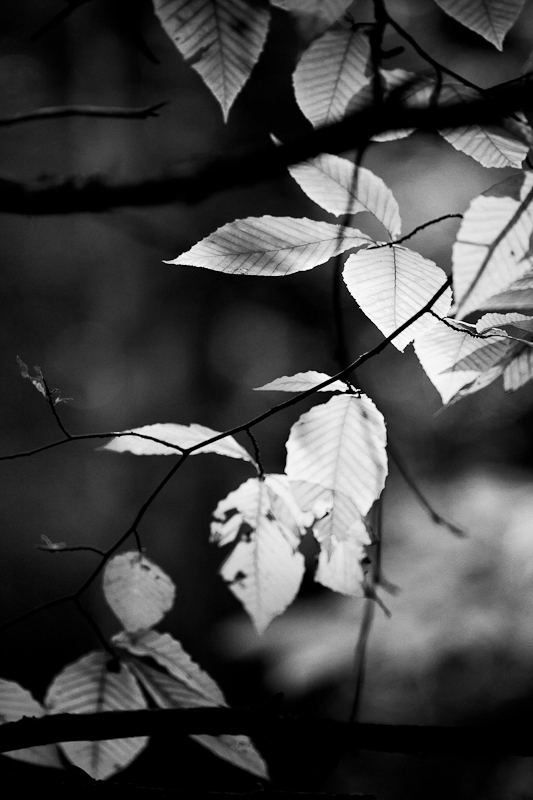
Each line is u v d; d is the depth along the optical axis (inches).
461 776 135.4
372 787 144.6
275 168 60.8
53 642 240.4
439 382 54.9
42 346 293.9
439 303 53.0
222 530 55.8
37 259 281.7
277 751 147.1
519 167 54.0
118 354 271.6
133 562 56.1
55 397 54.4
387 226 53.5
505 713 115.7
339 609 136.4
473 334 54.1
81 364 291.1
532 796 121.2
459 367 54.7
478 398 213.2
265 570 56.1
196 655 219.0
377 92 54.3
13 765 57.4
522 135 53.6
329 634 130.6
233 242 52.9
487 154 54.1
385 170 201.9
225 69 54.6
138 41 57.7
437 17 145.7
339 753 56.2
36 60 263.6
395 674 125.2
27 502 273.7
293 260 53.0
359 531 55.2
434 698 125.5
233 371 264.4
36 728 53.9
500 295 53.1
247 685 204.4
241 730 53.6
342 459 54.2
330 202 53.6
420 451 221.3
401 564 131.8
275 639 137.8
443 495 155.2
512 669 117.6
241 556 56.1
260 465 55.3
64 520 269.6
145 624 56.4
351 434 54.2
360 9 67.1
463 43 147.6
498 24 54.0
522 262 50.6
